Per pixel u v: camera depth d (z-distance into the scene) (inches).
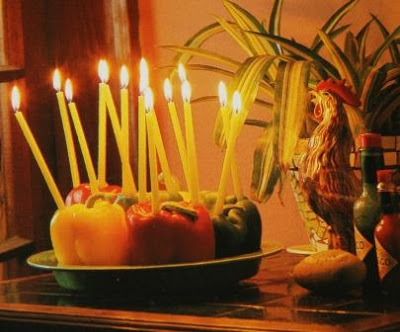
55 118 73.3
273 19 60.7
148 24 73.0
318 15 66.1
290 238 67.5
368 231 45.8
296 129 51.6
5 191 72.3
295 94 52.1
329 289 44.7
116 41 71.1
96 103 72.0
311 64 54.1
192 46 63.6
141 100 48.6
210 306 44.2
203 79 70.9
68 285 47.6
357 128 52.1
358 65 58.6
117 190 51.1
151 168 46.3
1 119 72.2
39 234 72.7
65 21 72.8
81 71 72.3
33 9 72.9
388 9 63.8
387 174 45.1
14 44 71.9
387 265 44.5
